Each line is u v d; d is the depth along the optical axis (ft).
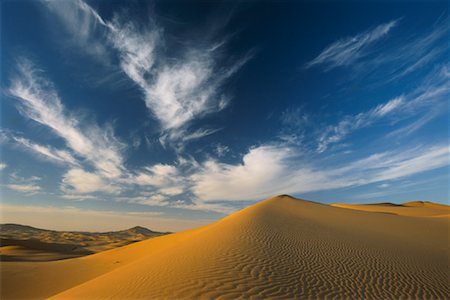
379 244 59.21
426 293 32.53
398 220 112.57
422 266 44.16
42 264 103.55
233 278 32.78
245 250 45.52
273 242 52.42
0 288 69.31
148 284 33.35
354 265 41.68
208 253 44.57
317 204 152.46
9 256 153.89
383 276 37.55
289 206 126.72
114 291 33.68
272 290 29.76
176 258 44.78
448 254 56.70
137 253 124.57
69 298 35.91
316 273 36.63
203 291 29.09
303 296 28.84
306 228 72.90
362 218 110.83
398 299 30.14
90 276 82.69
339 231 73.10
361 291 31.65
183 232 163.63
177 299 27.53
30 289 69.56
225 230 64.64
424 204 320.50
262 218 82.43
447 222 113.91
